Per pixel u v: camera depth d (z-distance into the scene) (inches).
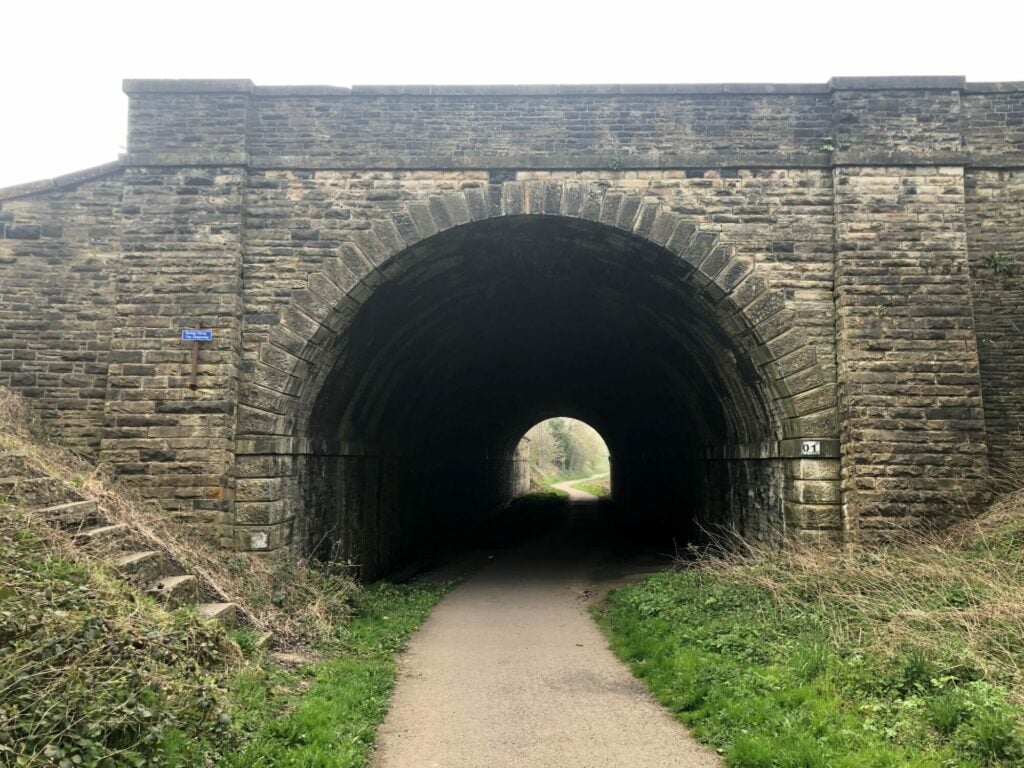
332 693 252.8
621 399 955.3
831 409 416.8
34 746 146.8
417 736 231.0
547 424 2965.1
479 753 216.4
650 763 207.0
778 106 434.6
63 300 433.7
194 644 233.1
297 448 438.0
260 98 438.0
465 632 391.9
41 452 372.2
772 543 458.9
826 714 217.6
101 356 430.9
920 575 322.0
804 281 423.5
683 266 430.0
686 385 634.2
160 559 301.9
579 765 206.5
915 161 421.1
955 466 401.1
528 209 428.8
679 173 430.3
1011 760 181.6
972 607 267.0
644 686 285.1
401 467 714.8
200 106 433.1
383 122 437.1
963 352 409.1
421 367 657.0
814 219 426.9
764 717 223.3
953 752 188.5
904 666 236.2
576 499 1798.7
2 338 431.2
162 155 426.9
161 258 421.1
